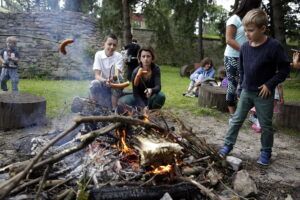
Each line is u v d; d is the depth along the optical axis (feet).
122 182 6.63
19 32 34.91
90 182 6.63
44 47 35.60
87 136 5.94
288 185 8.21
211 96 18.54
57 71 35.99
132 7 45.70
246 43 9.18
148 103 13.33
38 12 35.42
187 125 14.66
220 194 7.21
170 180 7.02
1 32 34.45
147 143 6.92
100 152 7.66
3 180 6.77
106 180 6.81
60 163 7.45
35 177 6.93
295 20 52.29
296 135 13.67
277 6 39.70
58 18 35.76
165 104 20.47
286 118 14.90
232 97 12.33
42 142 8.84
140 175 7.04
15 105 12.21
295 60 9.53
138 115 8.54
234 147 11.41
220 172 8.16
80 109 10.34
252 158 10.23
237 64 11.78
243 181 7.45
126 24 33.17
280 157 10.52
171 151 6.81
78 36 36.52
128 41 33.30
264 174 8.88
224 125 15.08
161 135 7.75
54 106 17.16
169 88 29.84
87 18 37.11
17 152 9.17
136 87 13.00
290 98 25.89
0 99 12.73
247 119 16.01
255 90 8.89
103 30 40.65
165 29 51.98
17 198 5.94
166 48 54.90
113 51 14.12
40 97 13.84
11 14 34.63
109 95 13.89
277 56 8.40
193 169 7.75
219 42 66.69
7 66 21.15
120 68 14.17
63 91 24.40
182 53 62.80
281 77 8.43
